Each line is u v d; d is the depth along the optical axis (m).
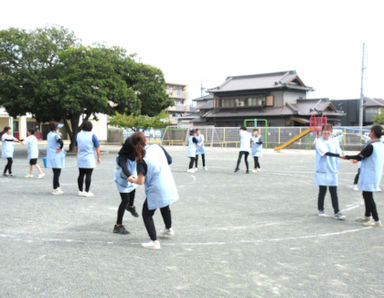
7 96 22.84
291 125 45.94
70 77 22.27
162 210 5.52
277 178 13.08
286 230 5.96
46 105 22.91
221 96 51.47
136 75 26.95
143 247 4.98
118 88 23.67
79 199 8.59
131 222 6.43
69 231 5.79
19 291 3.55
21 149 31.23
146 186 4.97
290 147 37.44
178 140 44.62
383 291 3.65
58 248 4.91
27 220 6.48
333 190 6.81
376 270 4.21
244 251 4.86
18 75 22.50
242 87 49.75
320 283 3.83
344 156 6.40
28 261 4.39
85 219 6.60
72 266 4.24
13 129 45.41
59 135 9.23
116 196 9.04
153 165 4.86
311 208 7.80
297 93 48.28
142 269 4.18
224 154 28.00
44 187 10.44
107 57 24.75
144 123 39.41
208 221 6.55
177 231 5.85
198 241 5.31
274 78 49.22
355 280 3.92
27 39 22.67
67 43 25.17
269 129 39.59
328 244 5.20
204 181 12.14
